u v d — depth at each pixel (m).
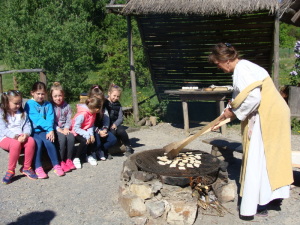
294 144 6.07
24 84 11.34
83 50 11.80
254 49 7.65
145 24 7.74
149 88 11.65
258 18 6.93
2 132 4.29
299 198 3.91
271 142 3.20
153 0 6.59
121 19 16.52
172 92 6.81
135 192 3.48
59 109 4.89
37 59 10.98
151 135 6.85
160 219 3.36
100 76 12.69
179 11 6.24
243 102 3.14
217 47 3.29
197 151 4.08
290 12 7.41
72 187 4.19
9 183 4.28
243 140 3.36
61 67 11.34
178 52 8.15
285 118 3.20
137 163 3.60
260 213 3.46
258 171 3.21
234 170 4.75
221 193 3.72
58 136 4.71
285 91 7.33
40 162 4.51
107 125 5.15
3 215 3.49
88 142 4.73
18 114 4.36
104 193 4.01
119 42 12.44
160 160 3.71
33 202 3.78
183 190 3.37
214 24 7.32
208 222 3.37
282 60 18.62
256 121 3.22
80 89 11.33
